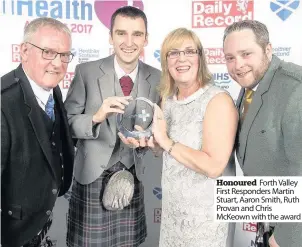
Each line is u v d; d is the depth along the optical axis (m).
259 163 1.02
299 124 0.94
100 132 1.16
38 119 1.00
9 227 1.05
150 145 1.08
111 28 1.18
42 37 1.00
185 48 0.95
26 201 1.03
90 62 1.19
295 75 0.97
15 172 1.00
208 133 0.92
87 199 1.21
